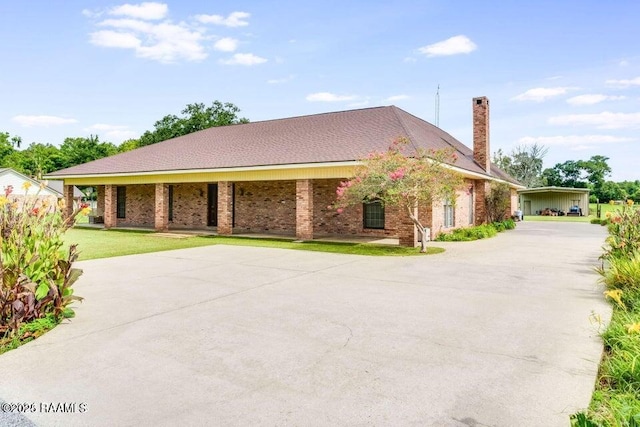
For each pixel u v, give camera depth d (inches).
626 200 418.0
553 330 205.2
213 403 133.6
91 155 1953.7
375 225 687.1
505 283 321.7
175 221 917.2
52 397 138.7
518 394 137.4
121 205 1005.8
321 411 127.7
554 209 1707.7
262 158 665.6
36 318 213.2
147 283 323.3
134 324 218.4
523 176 2285.9
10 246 221.8
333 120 796.6
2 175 1268.5
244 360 169.8
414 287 308.3
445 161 567.8
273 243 601.0
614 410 118.0
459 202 772.6
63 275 228.8
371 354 175.6
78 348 184.2
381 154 500.4
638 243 345.4
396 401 133.9
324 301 266.5
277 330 208.1
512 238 695.7
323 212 731.4
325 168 602.9
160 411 128.7
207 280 335.3
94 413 127.9
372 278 343.3
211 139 906.7
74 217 258.1
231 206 719.7
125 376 155.0
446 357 171.5
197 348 183.6
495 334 200.1
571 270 378.9
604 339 185.3
